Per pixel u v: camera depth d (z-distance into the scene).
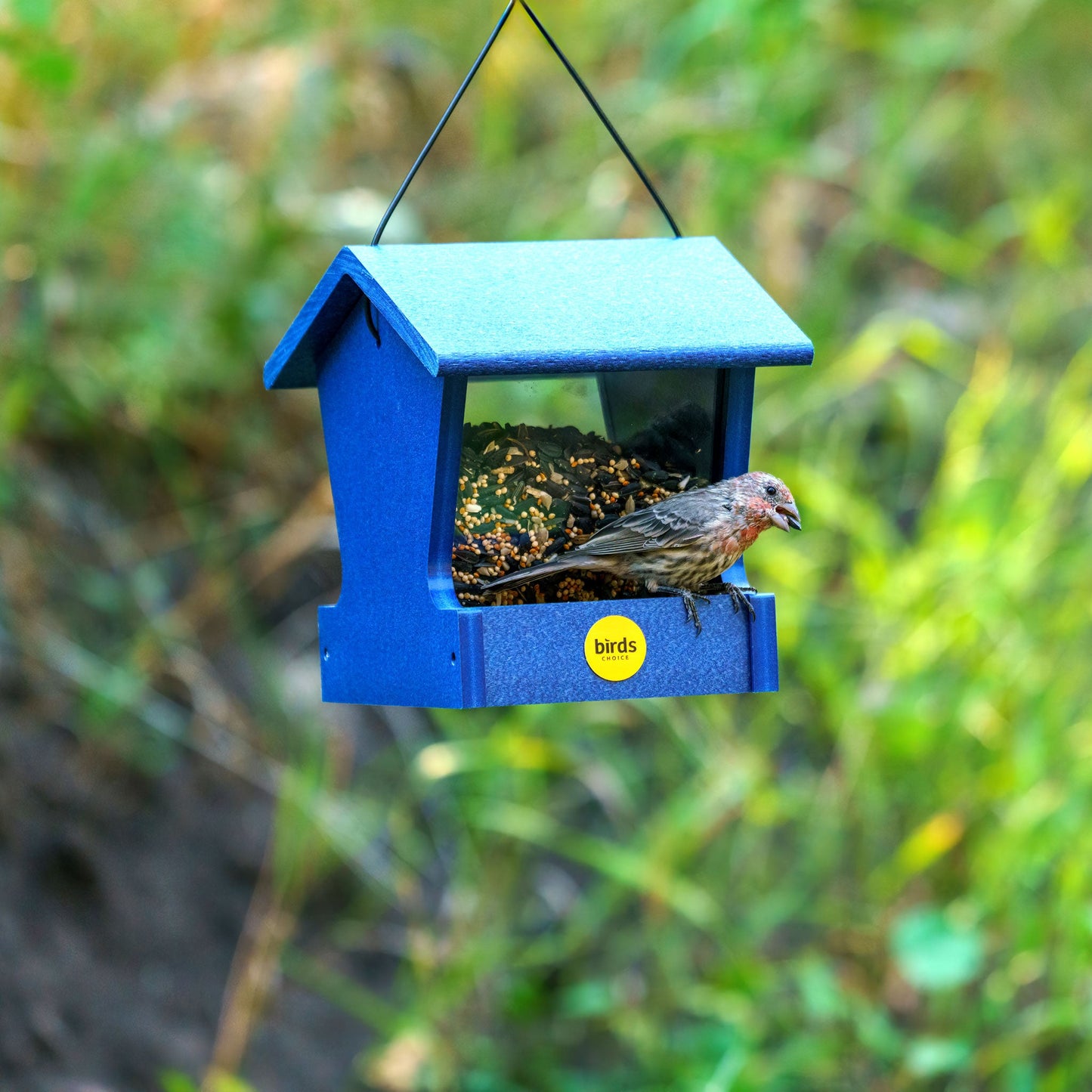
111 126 7.81
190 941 8.20
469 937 8.10
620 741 9.27
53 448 8.58
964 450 8.25
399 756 9.07
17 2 6.62
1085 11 11.91
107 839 8.18
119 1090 7.68
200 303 8.19
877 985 8.11
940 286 11.25
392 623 4.79
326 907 8.68
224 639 8.72
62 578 8.30
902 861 7.73
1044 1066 8.16
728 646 4.56
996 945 7.83
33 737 8.12
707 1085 7.28
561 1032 8.48
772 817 8.23
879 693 7.89
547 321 4.42
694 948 8.70
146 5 8.19
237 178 8.17
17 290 7.88
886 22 9.80
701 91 9.14
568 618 4.39
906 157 9.88
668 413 4.95
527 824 7.95
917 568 7.96
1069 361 10.64
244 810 8.55
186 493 8.78
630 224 8.95
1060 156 11.44
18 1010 7.59
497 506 4.80
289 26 8.75
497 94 9.27
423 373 4.50
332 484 5.32
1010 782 7.84
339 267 4.84
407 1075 7.86
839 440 9.60
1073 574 8.20
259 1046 8.16
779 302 9.05
